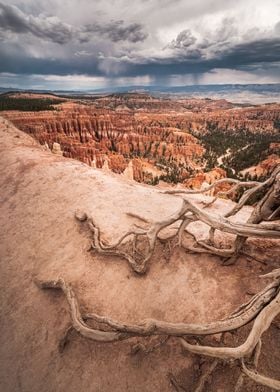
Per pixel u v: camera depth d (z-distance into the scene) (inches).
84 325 272.1
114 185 576.1
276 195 277.7
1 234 500.4
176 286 316.2
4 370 301.0
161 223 335.0
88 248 403.5
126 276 347.3
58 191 569.3
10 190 623.2
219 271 320.8
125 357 271.1
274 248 335.6
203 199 554.6
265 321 205.9
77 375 271.9
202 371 241.6
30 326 329.7
